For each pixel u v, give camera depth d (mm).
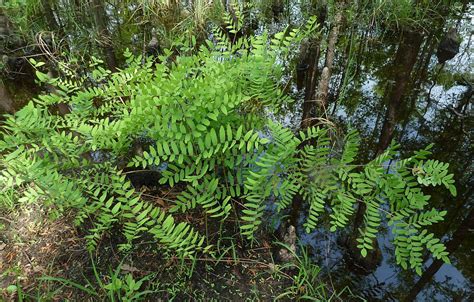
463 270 2100
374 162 1664
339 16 4336
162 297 1754
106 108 2227
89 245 1804
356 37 4273
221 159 1761
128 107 2016
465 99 3412
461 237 2197
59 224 2057
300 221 2350
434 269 2100
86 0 3992
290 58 3779
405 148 2887
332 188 1737
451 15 4539
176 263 1893
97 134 1795
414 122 3150
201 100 1612
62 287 1706
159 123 1658
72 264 1882
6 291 1723
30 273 1831
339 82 3568
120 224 2068
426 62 3945
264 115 2223
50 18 4023
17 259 1895
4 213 2113
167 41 3895
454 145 2936
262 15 4621
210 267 1902
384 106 3275
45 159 1829
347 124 3016
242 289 1823
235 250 2008
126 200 1670
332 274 2084
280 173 1861
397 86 3504
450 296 1961
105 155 2508
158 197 2199
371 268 2119
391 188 1665
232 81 1913
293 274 1932
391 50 4156
